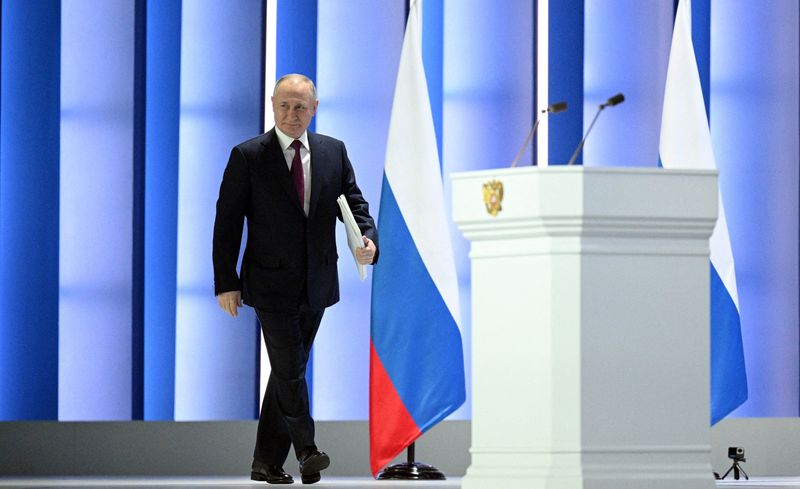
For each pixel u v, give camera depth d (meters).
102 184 18.11
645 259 10.27
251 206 14.75
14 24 18.23
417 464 16.36
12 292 18.11
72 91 18.19
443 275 15.81
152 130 18.09
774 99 18.53
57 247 18.06
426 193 15.94
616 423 10.16
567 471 10.05
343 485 14.77
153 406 17.89
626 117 18.39
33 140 18.19
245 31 18.22
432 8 18.20
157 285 17.98
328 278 14.84
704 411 10.31
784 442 18.30
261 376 18.34
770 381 18.36
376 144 18.25
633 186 10.16
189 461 17.95
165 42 18.12
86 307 18.06
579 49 18.31
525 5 18.36
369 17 18.34
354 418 17.97
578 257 10.14
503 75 18.30
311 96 14.68
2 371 18.08
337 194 14.91
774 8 18.58
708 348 10.37
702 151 16.73
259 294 14.58
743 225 18.47
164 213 18.03
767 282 18.44
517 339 10.33
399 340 15.73
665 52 18.47
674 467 10.21
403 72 16.12
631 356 10.20
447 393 15.70
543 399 10.16
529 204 10.16
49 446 17.95
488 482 10.36
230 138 18.14
